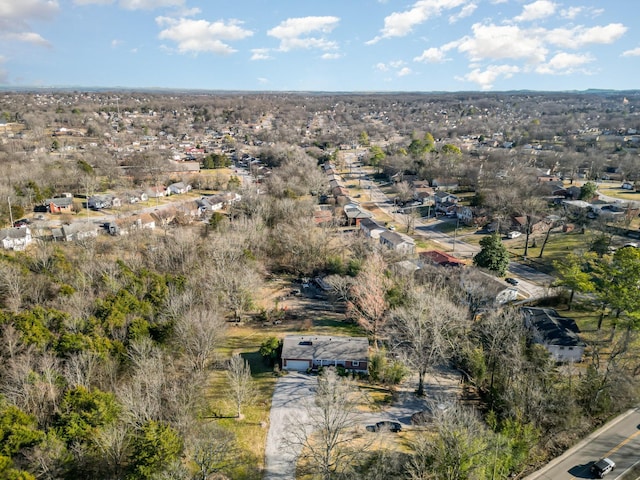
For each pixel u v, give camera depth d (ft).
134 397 135.54
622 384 152.56
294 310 245.04
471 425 124.16
